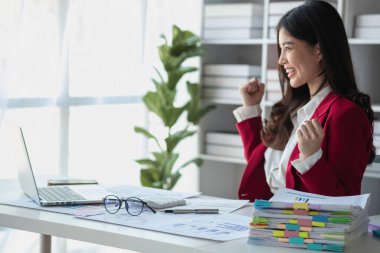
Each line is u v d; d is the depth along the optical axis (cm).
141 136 490
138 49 475
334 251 182
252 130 298
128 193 258
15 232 392
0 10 380
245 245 186
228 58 498
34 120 408
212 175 495
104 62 452
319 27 251
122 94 468
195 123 460
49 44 410
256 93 301
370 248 187
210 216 222
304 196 209
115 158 471
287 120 274
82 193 255
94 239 201
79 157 444
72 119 436
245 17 453
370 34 400
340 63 253
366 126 243
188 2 510
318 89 259
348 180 233
